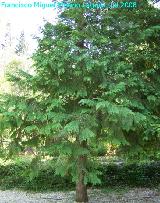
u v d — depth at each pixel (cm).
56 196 874
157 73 762
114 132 670
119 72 684
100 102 598
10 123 673
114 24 738
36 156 729
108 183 1000
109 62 695
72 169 680
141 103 696
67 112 700
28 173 759
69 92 686
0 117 670
